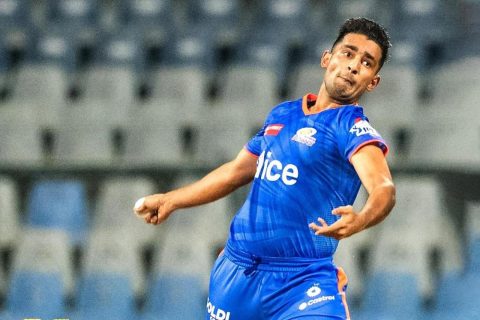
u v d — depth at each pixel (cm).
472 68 3206
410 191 2939
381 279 2844
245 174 1177
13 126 3312
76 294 2950
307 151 1069
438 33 3388
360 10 3522
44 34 3559
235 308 1111
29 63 3469
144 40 3538
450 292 2817
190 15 3625
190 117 3291
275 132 1107
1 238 3019
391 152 3184
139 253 2998
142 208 1193
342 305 1070
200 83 3378
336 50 1088
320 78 3303
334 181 1066
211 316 1145
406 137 3200
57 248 2980
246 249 1102
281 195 1080
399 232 2891
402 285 2820
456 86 3206
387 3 3522
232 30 3550
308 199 1069
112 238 2973
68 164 3127
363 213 923
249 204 1110
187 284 2891
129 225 3000
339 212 898
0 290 2998
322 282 1069
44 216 3028
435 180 2948
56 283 2947
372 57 1072
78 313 2888
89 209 3120
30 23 3609
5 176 3117
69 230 3034
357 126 1038
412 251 2856
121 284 2919
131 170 3088
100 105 3344
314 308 1052
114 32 3569
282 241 1078
